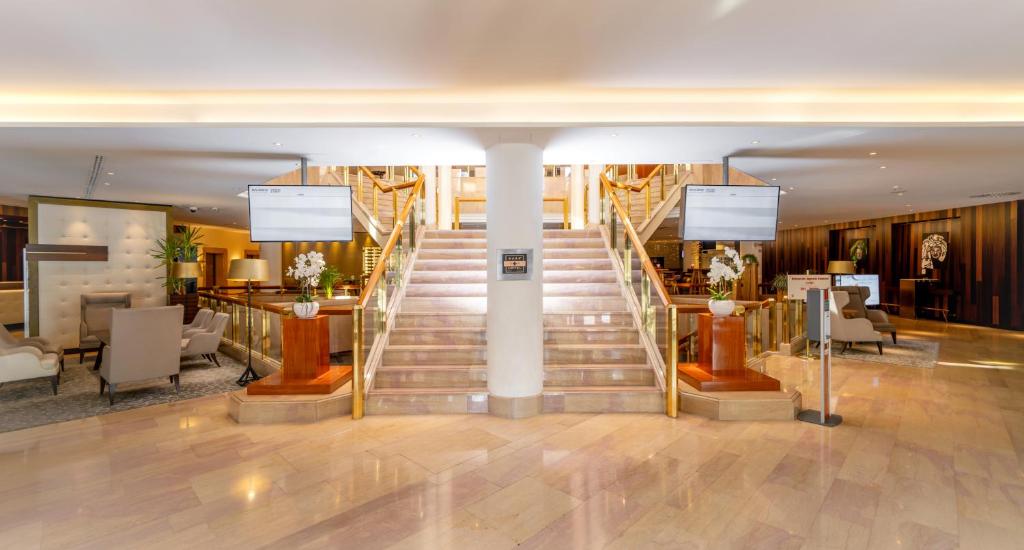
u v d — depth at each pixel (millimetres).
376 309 5055
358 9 2863
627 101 4445
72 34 3129
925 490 2961
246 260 5926
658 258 17469
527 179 4457
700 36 3236
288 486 3035
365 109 4414
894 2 2797
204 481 3105
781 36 3236
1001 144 4840
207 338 6246
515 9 2887
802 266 15180
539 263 4504
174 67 3658
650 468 3289
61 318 7246
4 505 2797
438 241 7250
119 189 6805
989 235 9953
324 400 4297
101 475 3193
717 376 4699
